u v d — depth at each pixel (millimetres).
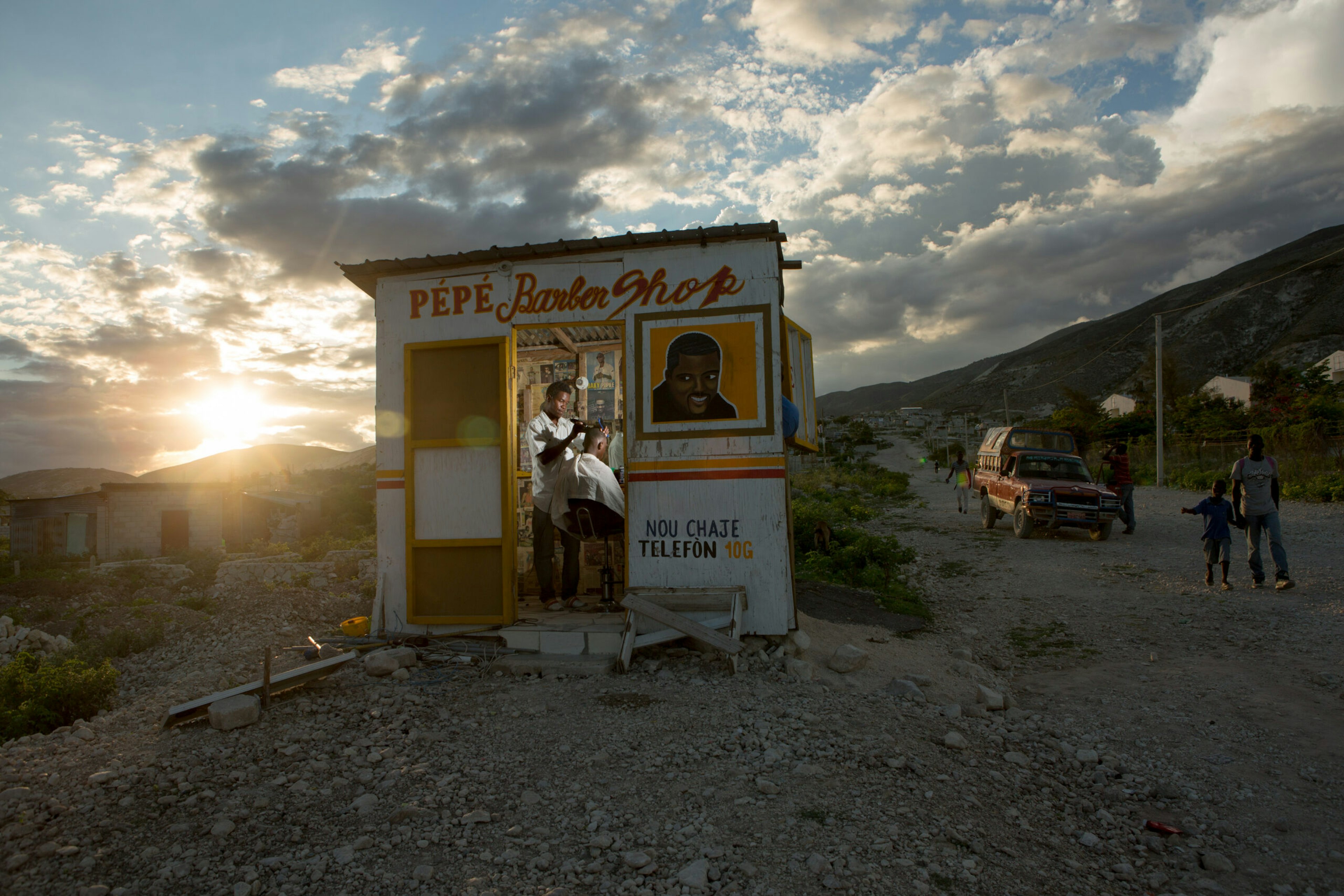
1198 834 3854
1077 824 3932
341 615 9641
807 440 8164
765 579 6359
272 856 3312
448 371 6938
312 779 4078
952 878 3201
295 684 5387
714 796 3867
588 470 6836
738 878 3145
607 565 7262
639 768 4199
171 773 4145
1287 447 25672
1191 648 7316
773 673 5824
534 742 4570
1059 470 16562
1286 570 9422
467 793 3916
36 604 13977
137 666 8516
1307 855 3652
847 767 4211
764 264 6492
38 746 4824
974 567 12508
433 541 6836
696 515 6492
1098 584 10688
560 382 7211
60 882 3119
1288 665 6547
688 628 5965
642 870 3188
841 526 15125
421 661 6289
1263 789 4344
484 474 6805
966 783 4188
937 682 6020
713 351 6535
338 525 34281
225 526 34375
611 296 6719
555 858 3309
